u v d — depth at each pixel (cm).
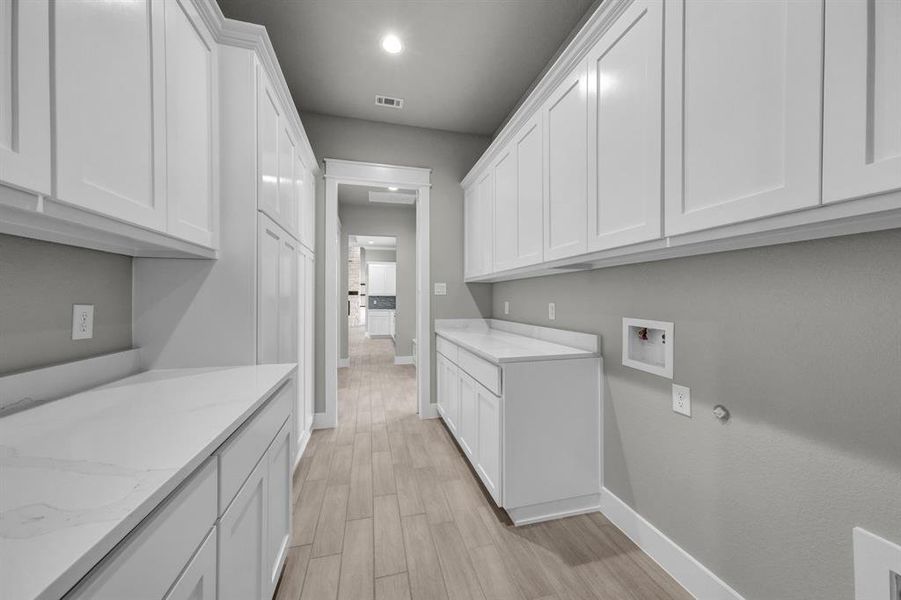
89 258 114
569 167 153
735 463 112
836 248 87
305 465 222
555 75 159
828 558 89
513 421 164
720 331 117
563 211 158
